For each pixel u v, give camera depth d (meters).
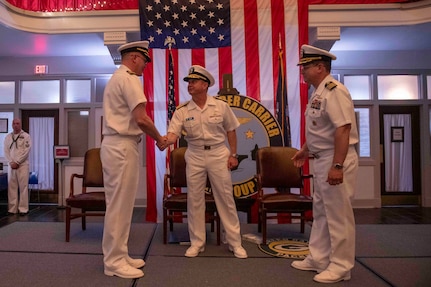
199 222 3.08
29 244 3.42
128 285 2.35
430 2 4.70
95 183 3.95
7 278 2.49
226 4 4.74
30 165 6.73
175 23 4.75
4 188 6.14
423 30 5.18
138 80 2.48
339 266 2.40
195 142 2.99
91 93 6.57
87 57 6.50
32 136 6.73
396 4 4.79
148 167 4.77
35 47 5.87
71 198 3.55
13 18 4.70
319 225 2.60
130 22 4.81
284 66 4.71
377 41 5.79
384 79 6.52
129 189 2.48
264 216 3.38
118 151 2.43
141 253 3.13
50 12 4.88
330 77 2.47
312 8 4.77
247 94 4.71
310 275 2.54
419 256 3.03
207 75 2.96
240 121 4.54
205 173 3.03
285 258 2.96
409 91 6.53
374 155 6.36
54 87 6.71
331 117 2.28
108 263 2.51
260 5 4.75
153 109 4.73
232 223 3.06
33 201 6.66
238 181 4.45
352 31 5.21
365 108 6.50
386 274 2.58
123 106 2.45
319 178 2.46
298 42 4.72
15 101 6.59
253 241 3.51
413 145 6.48
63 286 2.33
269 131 4.52
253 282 2.42
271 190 4.71
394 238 3.67
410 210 5.91
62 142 6.57
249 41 4.73
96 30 4.85
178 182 3.84
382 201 6.44
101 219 4.82
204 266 2.75
